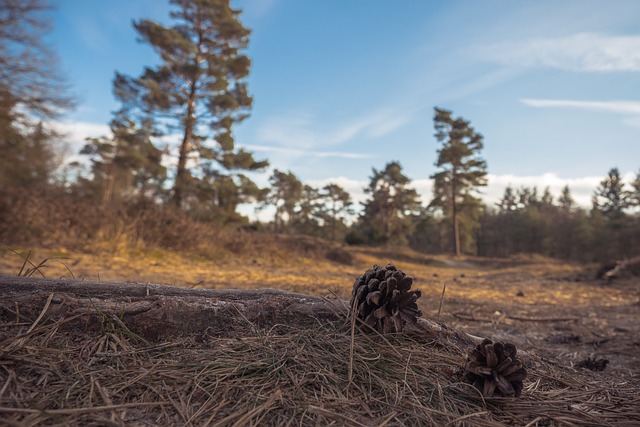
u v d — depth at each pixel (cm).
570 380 271
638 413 210
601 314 716
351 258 2266
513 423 189
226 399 176
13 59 2056
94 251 1140
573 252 7312
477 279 1576
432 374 219
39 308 215
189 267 1122
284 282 853
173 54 2567
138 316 225
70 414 151
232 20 2641
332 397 185
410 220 7050
